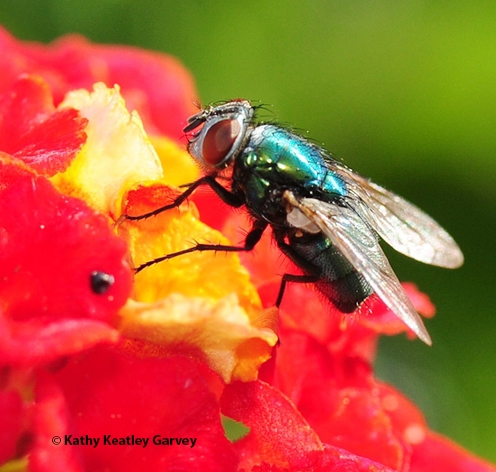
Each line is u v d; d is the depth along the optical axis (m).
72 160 0.06
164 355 0.06
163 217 0.06
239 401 0.06
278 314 0.07
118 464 0.06
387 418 0.07
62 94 0.07
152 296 0.06
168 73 0.08
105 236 0.06
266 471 0.06
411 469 0.07
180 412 0.06
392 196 0.07
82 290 0.06
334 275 0.07
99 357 0.06
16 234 0.06
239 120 0.07
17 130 0.06
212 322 0.06
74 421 0.06
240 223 0.07
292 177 0.07
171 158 0.07
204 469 0.06
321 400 0.07
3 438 0.06
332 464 0.06
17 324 0.06
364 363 0.07
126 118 0.06
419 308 0.07
